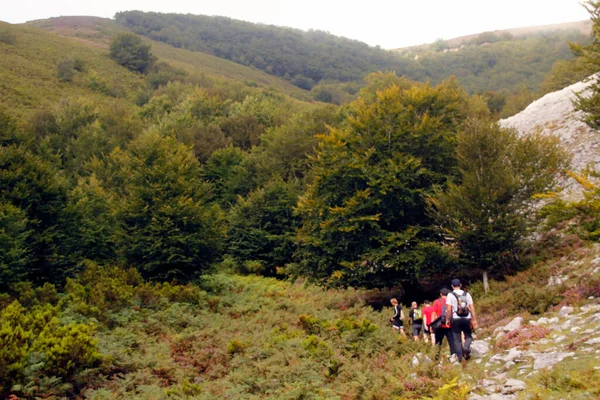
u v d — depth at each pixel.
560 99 32.09
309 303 22.05
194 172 29.12
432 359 9.90
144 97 86.75
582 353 7.92
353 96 141.25
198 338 13.79
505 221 16.23
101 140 53.72
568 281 13.27
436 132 21.33
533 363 8.24
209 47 198.62
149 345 12.72
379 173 20.31
